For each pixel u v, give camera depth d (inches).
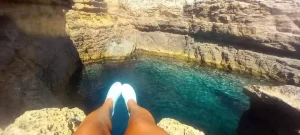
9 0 396.5
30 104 291.3
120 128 144.3
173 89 575.8
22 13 410.9
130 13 991.0
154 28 982.4
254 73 733.9
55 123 129.0
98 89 523.5
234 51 801.6
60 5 584.7
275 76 681.6
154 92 546.6
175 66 794.2
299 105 302.7
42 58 416.8
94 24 767.7
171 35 967.6
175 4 1015.0
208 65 837.2
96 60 761.0
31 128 122.6
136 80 618.5
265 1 753.6
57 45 525.7
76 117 140.9
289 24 698.2
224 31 816.3
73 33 668.1
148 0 1026.7
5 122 244.2
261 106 358.0
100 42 779.4
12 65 319.9
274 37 700.0
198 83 632.4
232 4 808.3
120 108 167.5
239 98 537.3
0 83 281.7
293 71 644.1
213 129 403.9
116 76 632.4
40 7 475.5
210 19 876.0
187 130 144.8
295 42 655.1
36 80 341.1
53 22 529.3
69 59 566.6
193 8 940.0
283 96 325.4
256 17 754.2
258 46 747.4
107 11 889.5
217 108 481.4
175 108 472.4
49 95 341.1
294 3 716.0
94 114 109.5
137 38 983.0
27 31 418.3
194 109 472.7
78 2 727.1
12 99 279.0
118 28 885.2
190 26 927.0
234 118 443.2
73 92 494.0
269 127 352.5
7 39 340.8
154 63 812.6
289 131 314.3
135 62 809.5
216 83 640.4
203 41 899.4
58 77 459.2
